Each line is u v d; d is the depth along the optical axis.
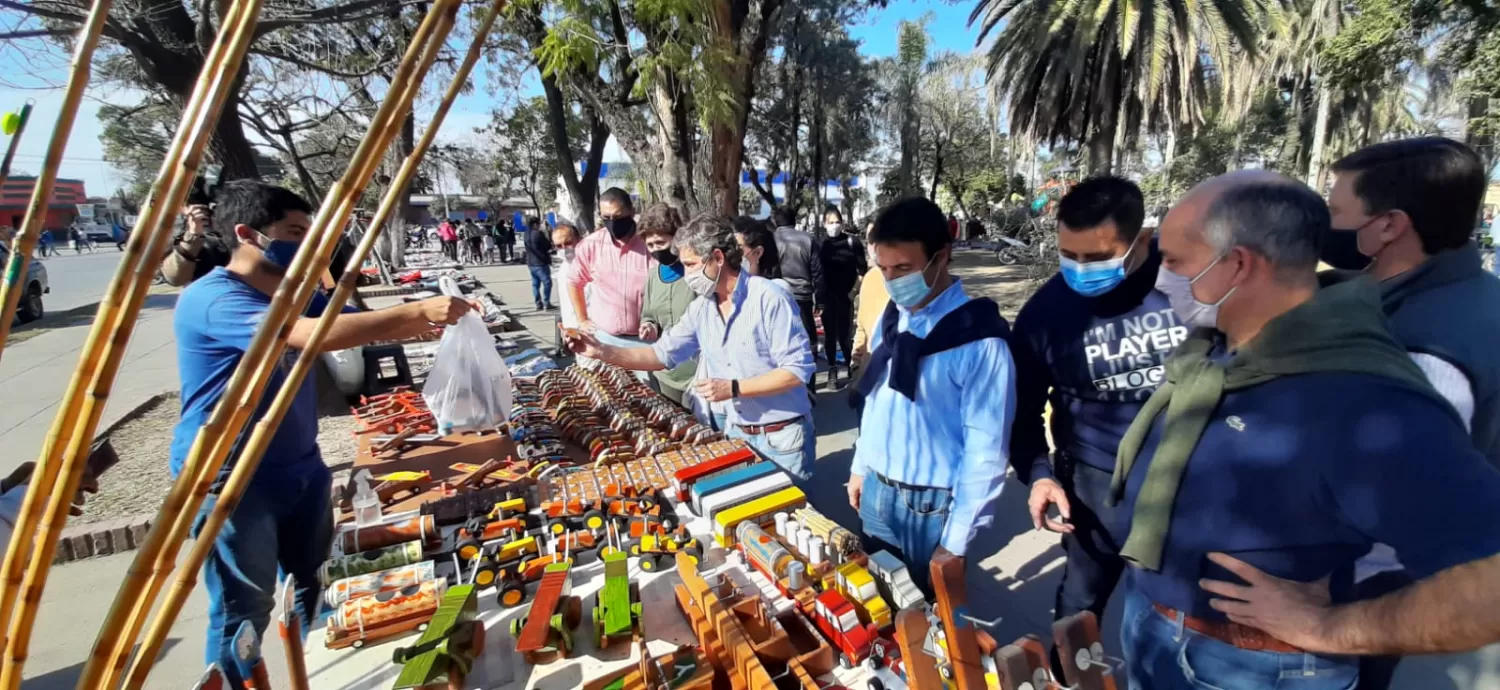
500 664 1.42
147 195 0.54
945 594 1.10
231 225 1.77
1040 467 1.88
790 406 2.46
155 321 10.37
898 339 1.83
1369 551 1.00
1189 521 1.12
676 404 3.46
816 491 3.90
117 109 8.51
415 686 1.29
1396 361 0.94
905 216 1.66
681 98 6.57
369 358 5.00
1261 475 1.02
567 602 1.52
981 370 1.67
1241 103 11.40
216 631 1.86
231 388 0.55
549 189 30.58
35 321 10.88
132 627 0.56
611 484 2.13
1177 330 1.61
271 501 1.87
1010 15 11.64
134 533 3.32
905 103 23.80
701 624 1.46
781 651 1.38
